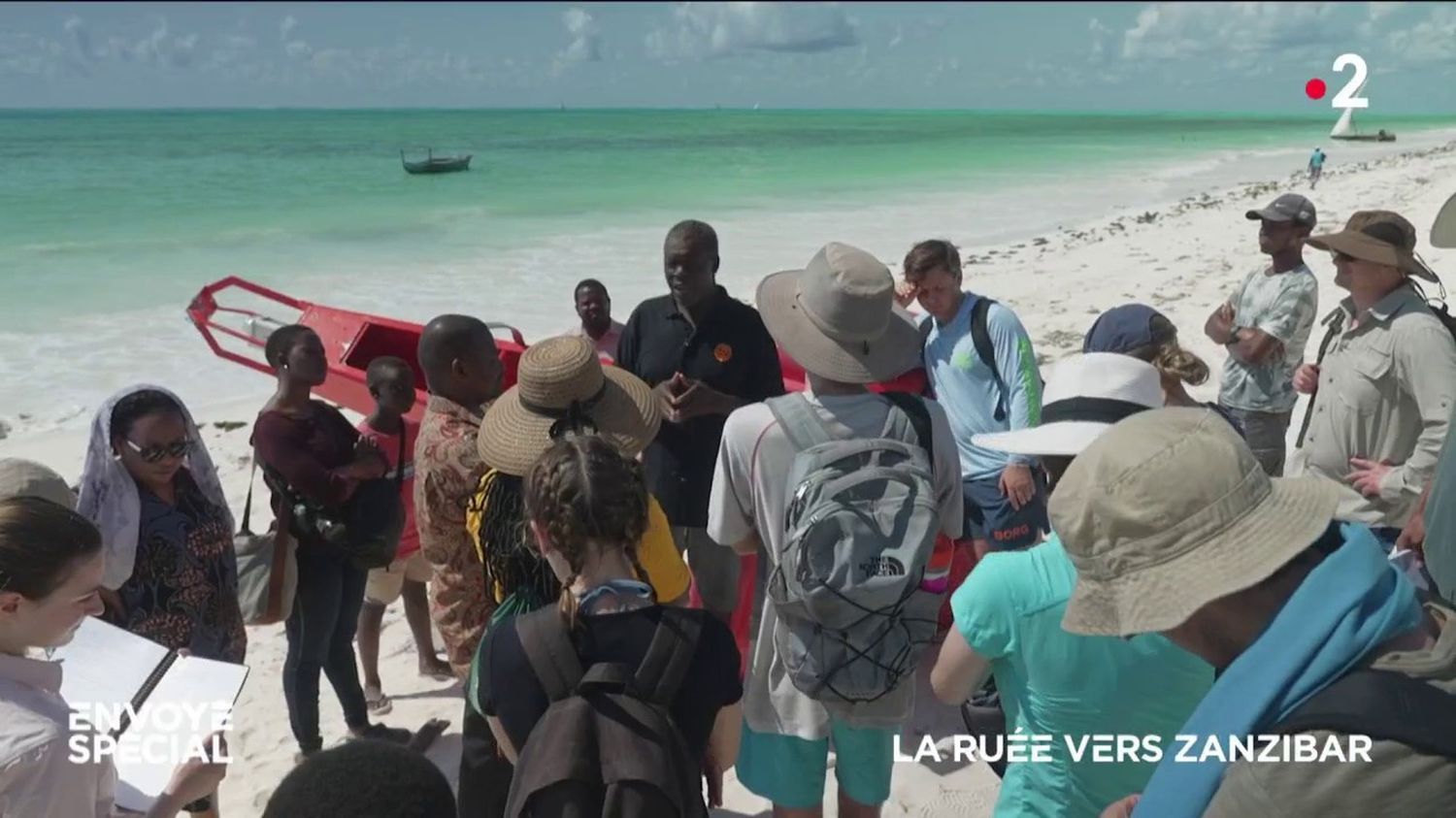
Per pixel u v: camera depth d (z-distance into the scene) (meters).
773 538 2.88
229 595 3.34
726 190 34.66
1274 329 4.75
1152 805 1.47
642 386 3.31
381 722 4.46
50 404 9.83
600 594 2.14
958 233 23.83
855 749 3.05
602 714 2.01
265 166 45.50
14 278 16.19
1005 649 2.15
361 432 4.24
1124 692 2.09
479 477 3.29
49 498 2.72
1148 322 3.54
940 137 99.06
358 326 7.41
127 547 3.02
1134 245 20.44
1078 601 1.56
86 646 2.51
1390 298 3.48
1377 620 1.33
